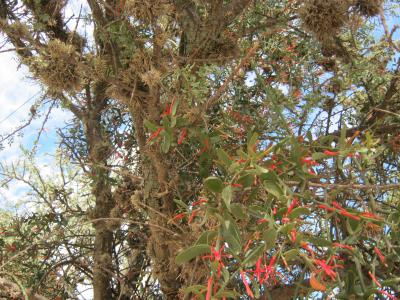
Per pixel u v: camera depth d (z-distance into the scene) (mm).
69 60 2422
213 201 1838
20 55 2820
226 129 2730
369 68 2859
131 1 2361
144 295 3279
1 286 2963
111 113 3648
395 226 1771
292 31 3176
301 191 1838
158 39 2416
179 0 2762
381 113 2938
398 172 2922
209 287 1554
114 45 2688
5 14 3012
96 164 2982
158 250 2660
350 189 2084
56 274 3500
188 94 2330
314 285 1530
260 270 1627
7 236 3344
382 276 1941
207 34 2705
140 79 2527
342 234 2086
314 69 2953
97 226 3340
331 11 2346
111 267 3334
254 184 1956
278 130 2586
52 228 3543
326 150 2035
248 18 3062
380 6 2369
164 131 2178
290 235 1610
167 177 2594
